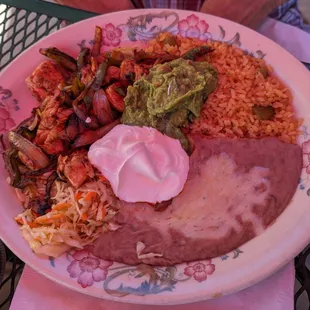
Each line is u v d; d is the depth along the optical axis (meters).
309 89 0.29
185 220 0.27
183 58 0.31
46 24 0.36
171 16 0.32
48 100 0.31
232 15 0.35
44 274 0.26
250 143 0.29
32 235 0.27
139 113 0.30
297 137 0.29
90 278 0.26
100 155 0.29
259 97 0.30
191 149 0.29
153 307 0.26
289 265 0.26
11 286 0.28
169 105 0.28
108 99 0.30
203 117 0.30
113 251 0.27
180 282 0.25
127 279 0.26
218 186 0.28
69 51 0.33
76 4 0.37
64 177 0.29
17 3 0.36
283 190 0.27
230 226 0.27
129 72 0.31
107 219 0.28
